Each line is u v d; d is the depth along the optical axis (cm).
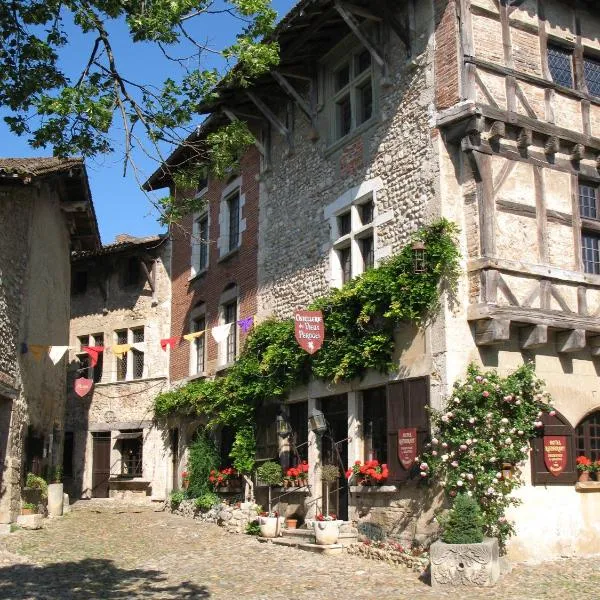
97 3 775
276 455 1350
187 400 1723
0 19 788
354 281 1145
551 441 1011
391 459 1038
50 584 841
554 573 898
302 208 1388
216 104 1484
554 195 1066
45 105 744
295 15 1191
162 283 2092
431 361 994
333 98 1327
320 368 1205
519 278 1002
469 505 869
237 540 1204
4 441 1255
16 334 1303
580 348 1024
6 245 1272
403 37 1127
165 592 805
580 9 1175
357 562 983
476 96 1017
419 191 1063
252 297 1548
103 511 1694
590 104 1131
